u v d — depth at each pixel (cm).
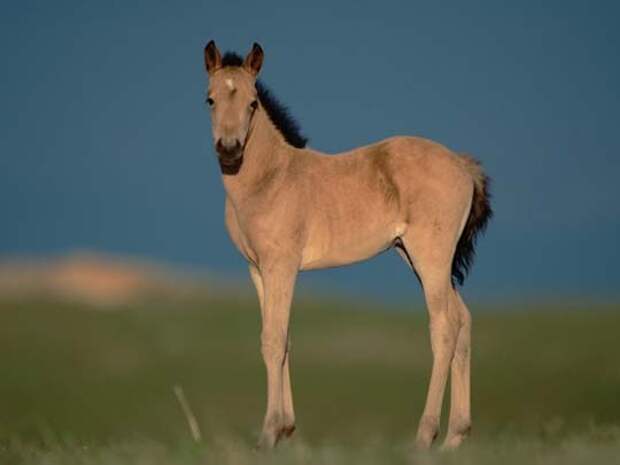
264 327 3922
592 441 3484
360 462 3019
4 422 9169
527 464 2958
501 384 10656
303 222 3972
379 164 4053
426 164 4034
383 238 4050
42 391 11081
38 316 15200
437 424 3866
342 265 4119
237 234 4075
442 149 4112
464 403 4012
